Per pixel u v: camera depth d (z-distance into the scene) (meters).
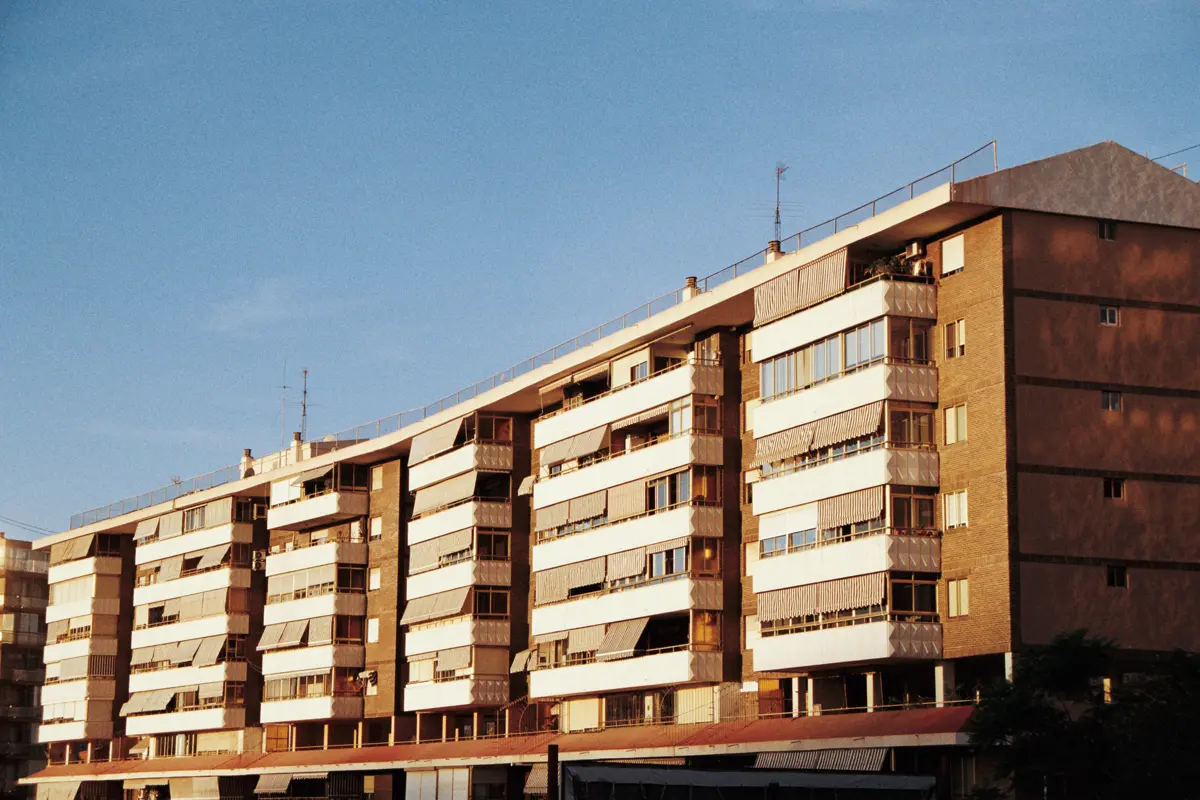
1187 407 58.81
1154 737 47.16
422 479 92.81
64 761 127.31
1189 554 57.94
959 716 54.59
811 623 62.22
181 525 116.06
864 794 54.16
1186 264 59.75
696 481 70.94
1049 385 57.19
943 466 59.25
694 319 71.88
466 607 87.06
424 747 89.06
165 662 114.94
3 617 138.88
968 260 58.88
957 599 58.00
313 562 101.12
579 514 78.56
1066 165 58.44
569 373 81.44
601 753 72.31
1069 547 56.50
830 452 62.41
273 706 101.50
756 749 63.03
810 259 63.91
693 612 69.88
